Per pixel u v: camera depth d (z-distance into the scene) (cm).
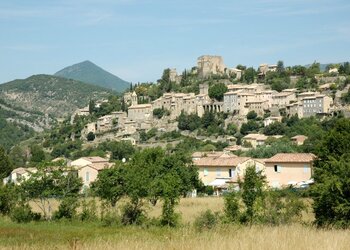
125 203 5191
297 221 4088
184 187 8550
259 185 4291
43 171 5728
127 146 19488
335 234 2689
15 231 4362
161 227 4581
